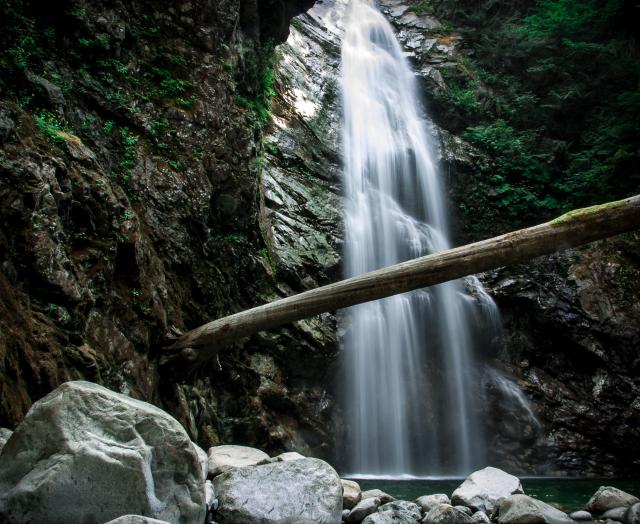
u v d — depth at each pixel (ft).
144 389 19.19
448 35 62.59
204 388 25.44
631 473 39.17
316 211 39.63
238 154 27.78
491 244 17.11
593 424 40.47
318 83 48.91
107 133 22.38
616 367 41.83
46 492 9.55
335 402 35.58
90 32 22.81
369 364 36.99
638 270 45.39
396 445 36.70
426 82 56.65
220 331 20.15
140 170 22.88
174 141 24.68
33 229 15.84
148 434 10.42
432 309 41.14
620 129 50.83
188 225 24.32
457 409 39.73
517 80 58.80
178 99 25.50
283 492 12.68
